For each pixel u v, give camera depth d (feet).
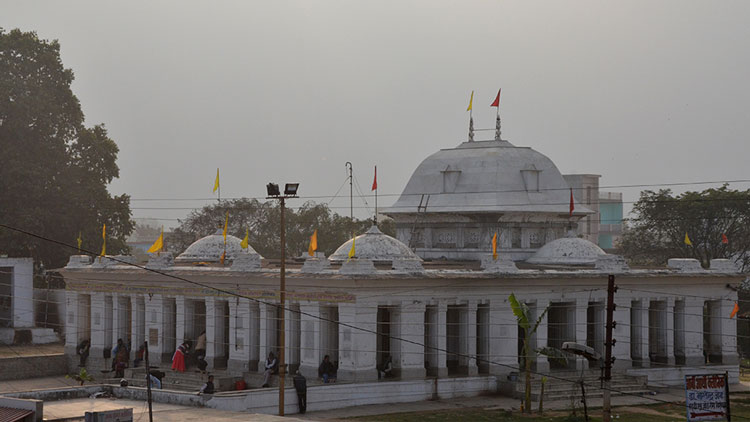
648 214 287.69
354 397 146.30
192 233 322.96
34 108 232.53
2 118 233.35
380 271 153.28
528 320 152.15
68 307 197.26
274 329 165.07
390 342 156.76
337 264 170.91
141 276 181.27
